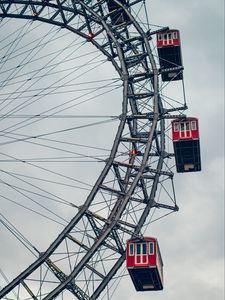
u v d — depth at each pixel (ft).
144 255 185.37
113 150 193.36
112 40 212.02
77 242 184.03
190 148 209.05
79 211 185.88
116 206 190.70
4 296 177.88
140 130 206.80
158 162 207.21
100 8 220.43
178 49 221.46
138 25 215.51
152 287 193.47
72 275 179.93
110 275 184.55
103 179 189.67
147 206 195.83
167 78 220.23
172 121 211.20
